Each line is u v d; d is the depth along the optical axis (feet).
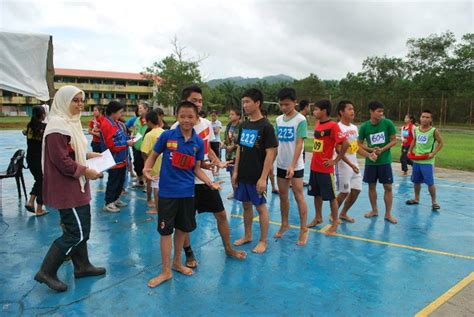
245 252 13.88
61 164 10.24
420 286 11.48
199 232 16.25
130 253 13.76
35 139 17.24
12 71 14.99
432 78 150.51
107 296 10.62
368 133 18.03
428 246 14.89
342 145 15.43
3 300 10.35
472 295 10.95
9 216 18.06
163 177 11.30
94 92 197.26
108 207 19.10
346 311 10.00
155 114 16.94
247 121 13.97
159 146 11.41
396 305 10.34
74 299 10.43
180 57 147.33
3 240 14.85
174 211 11.37
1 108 170.81
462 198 23.40
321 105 15.56
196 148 11.51
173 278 11.78
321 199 17.12
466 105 112.47
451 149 54.24
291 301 10.48
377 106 17.40
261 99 13.60
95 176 10.74
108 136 18.26
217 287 11.24
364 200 22.68
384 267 12.84
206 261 13.17
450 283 11.70
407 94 139.85
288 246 14.73
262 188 13.26
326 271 12.46
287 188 15.33
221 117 170.50
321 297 10.73
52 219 17.60
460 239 15.74
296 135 14.48
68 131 10.46
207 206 12.81
